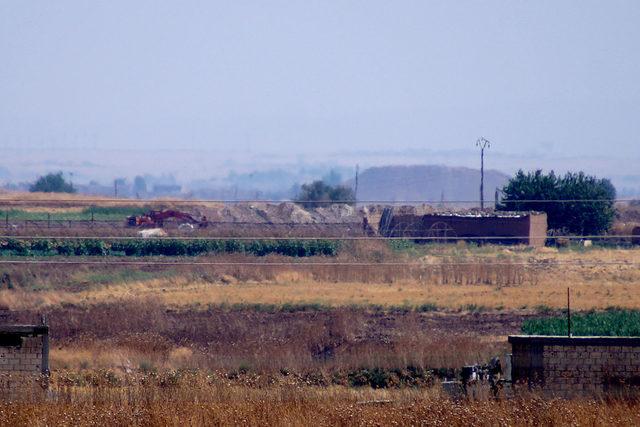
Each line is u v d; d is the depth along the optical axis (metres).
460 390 124.38
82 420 100.88
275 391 123.25
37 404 111.62
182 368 153.75
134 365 158.12
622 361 123.62
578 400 113.94
